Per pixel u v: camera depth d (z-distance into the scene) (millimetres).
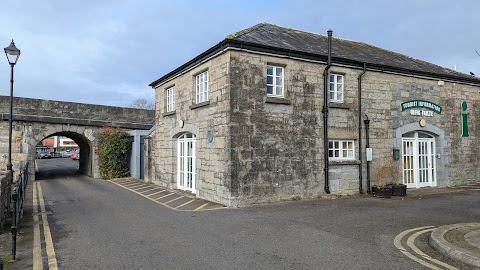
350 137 12133
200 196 11453
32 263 5160
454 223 7672
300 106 11117
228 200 9852
